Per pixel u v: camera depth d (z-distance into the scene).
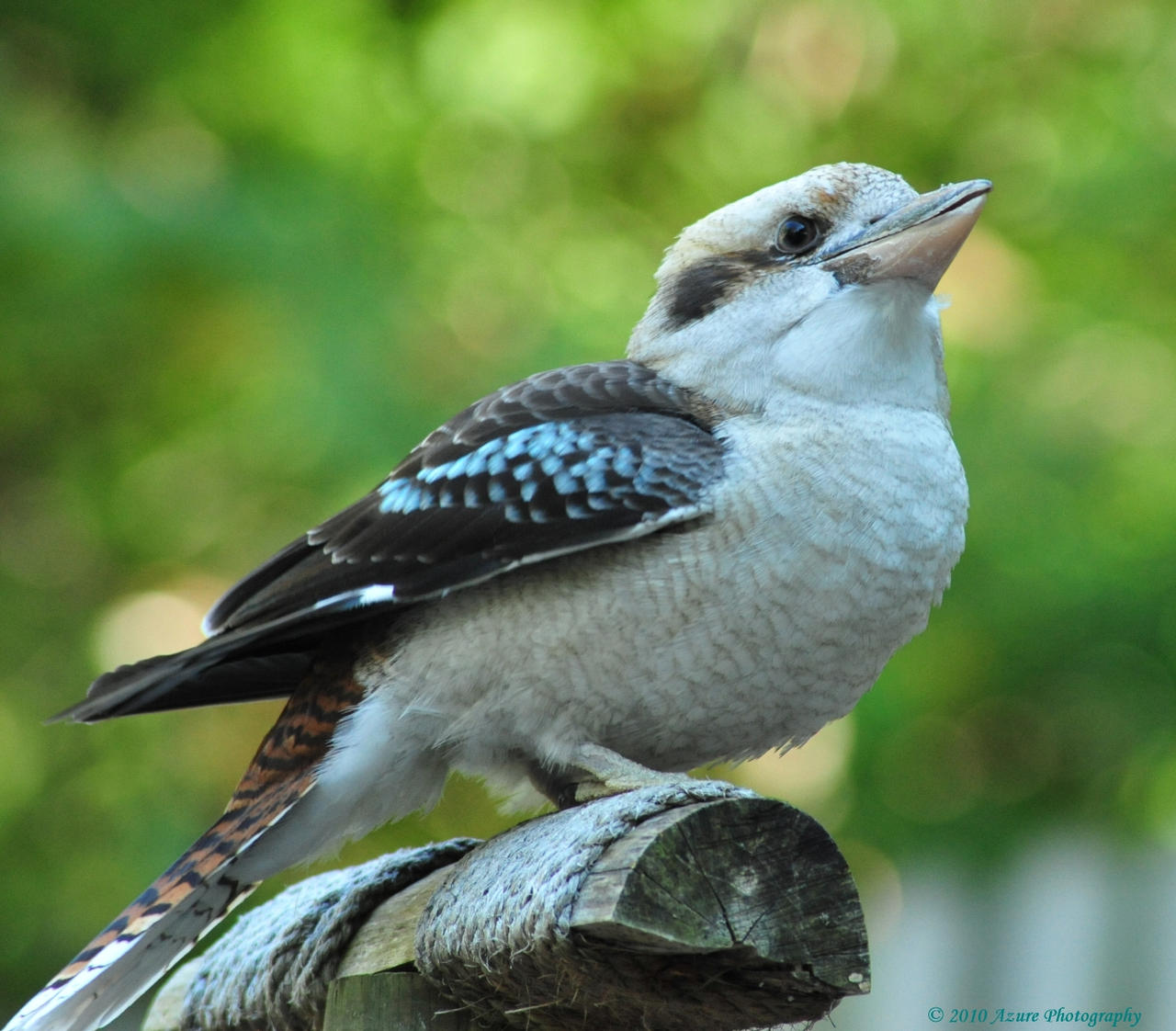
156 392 11.48
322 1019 5.32
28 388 11.55
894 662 10.39
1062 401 10.97
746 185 12.53
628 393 5.78
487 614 5.32
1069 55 12.66
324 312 10.50
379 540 5.49
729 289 6.01
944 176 12.55
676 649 5.24
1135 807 10.69
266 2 11.66
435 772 5.57
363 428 10.16
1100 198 11.77
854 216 6.02
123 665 5.59
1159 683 10.47
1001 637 10.41
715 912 4.19
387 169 11.65
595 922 4.12
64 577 11.59
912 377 5.75
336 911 5.38
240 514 11.13
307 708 5.57
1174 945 9.93
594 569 5.29
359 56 11.85
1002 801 10.72
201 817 10.58
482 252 11.58
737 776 10.32
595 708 5.28
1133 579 10.31
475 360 10.75
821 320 5.76
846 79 12.67
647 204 12.57
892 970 11.23
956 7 12.52
